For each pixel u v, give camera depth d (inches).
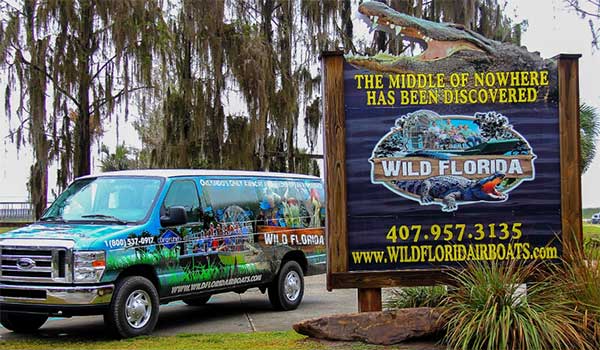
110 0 783.1
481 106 311.7
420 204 308.3
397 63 310.3
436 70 311.3
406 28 314.0
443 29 312.8
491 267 296.4
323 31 919.7
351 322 291.1
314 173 926.4
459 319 272.4
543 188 311.1
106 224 378.0
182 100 863.1
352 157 308.0
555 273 299.7
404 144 308.8
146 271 377.1
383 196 306.8
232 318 444.5
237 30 868.0
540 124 313.0
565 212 309.6
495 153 311.0
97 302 343.3
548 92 313.3
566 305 282.0
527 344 257.9
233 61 850.1
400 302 338.3
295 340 305.1
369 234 306.3
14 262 350.9
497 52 312.7
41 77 772.0
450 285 303.0
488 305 271.1
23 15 775.1
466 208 308.8
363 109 308.7
